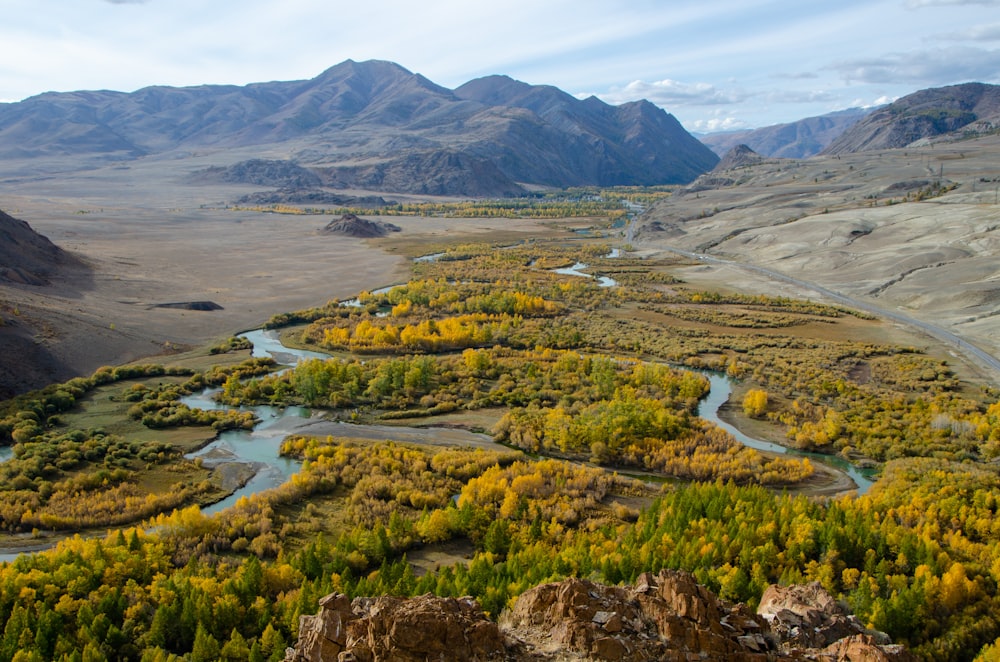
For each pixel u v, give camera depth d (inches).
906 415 5032.0
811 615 1875.0
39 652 2208.4
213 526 3316.9
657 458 4296.3
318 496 3818.9
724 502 3344.0
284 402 5349.4
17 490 3791.8
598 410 4894.2
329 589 2573.8
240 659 2314.2
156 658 2217.0
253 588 2664.9
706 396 5659.5
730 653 1609.3
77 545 2965.1
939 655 2400.3
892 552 2974.9
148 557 2898.6
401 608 1584.6
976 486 3624.5
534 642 1626.5
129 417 4948.3
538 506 3558.1
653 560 2682.1
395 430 4906.5
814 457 4579.2
